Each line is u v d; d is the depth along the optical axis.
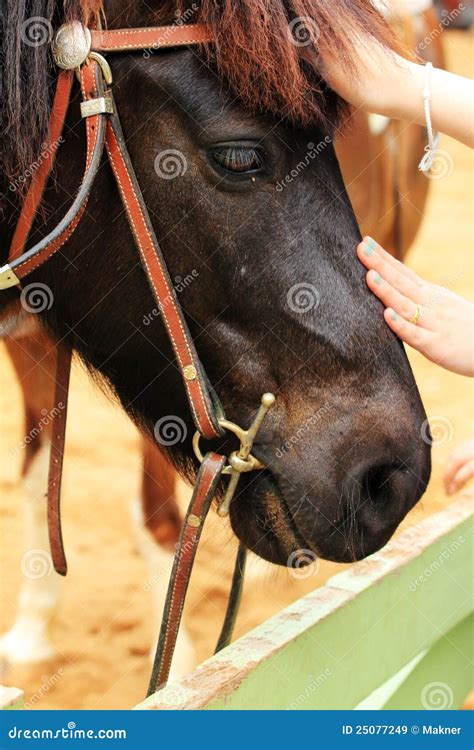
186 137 1.22
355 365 1.26
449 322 1.32
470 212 6.30
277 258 1.24
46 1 1.24
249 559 2.62
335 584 1.31
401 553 1.41
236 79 1.19
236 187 1.22
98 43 1.22
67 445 3.49
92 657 2.36
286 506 1.30
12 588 2.60
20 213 1.32
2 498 3.07
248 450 1.28
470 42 9.92
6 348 2.20
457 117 1.29
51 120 1.26
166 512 2.25
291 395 1.27
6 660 2.33
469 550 1.59
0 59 1.28
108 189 1.29
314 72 1.23
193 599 2.57
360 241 1.31
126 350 1.39
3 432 3.55
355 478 1.25
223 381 1.30
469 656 1.75
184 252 1.26
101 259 1.33
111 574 2.71
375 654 1.35
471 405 3.81
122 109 1.25
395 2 2.54
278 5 1.18
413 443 1.27
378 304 1.29
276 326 1.26
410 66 1.30
